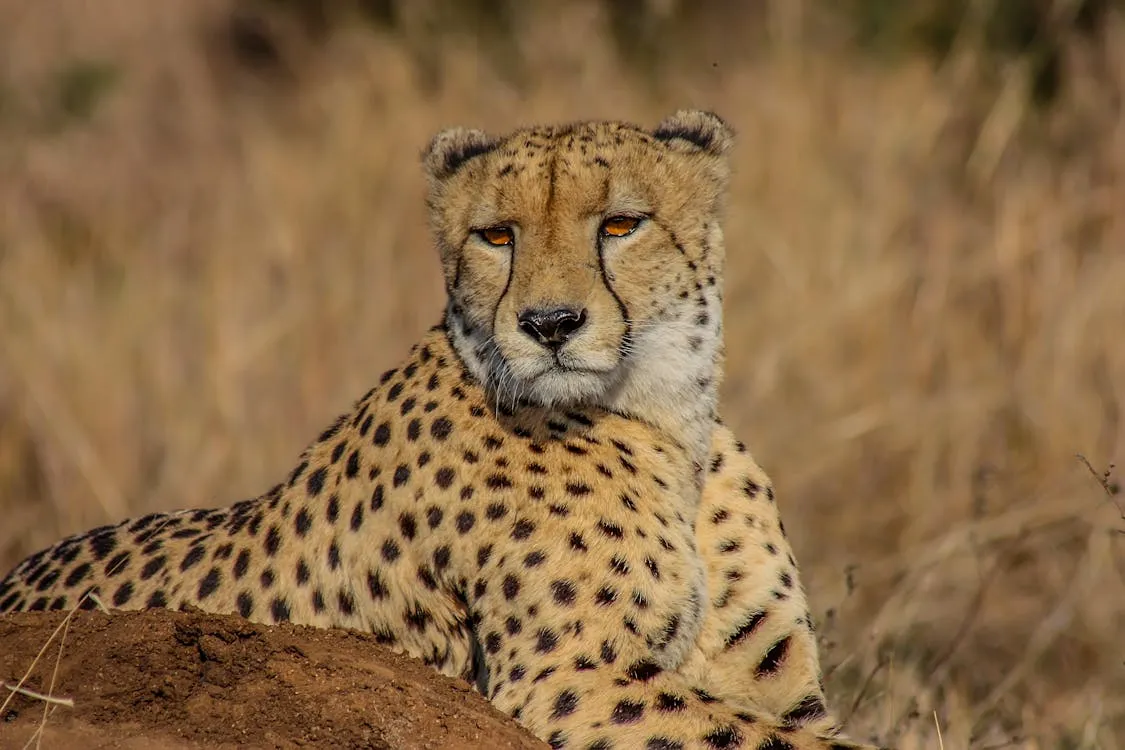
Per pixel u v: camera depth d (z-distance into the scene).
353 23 20.02
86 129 18.81
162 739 6.09
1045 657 10.80
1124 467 11.44
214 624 6.63
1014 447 12.14
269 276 13.85
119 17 21.64
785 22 17.28
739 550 7.40
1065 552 11.38
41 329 13.12
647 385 7.33
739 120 15.93
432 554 7.10
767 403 12.48
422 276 13.80
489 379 7.24
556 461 7.06
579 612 6.82
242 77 21.11
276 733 6.20
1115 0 16.19
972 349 12.81
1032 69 15.89
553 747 6.62
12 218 15.77
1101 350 12.38
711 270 7.69
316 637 6.87
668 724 6.55
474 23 19.05
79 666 6.57
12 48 20.59
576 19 18.06
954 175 14.73
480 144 8.02
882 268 13.23
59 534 11.47
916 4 17.88
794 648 7.39
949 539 10.66
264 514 7.67
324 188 15.31
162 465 12.08
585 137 7.54
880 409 12.27
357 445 7.50
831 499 12.05
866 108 15.62
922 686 9.36
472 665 7.14
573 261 7.20
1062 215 13.37
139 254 15.23
